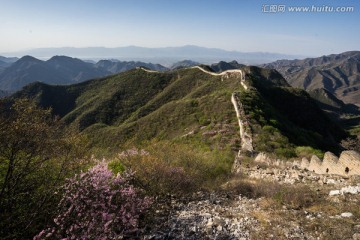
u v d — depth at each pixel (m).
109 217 5.80
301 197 8.48
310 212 7.57
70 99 129.00
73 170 6.95
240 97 50.22
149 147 13.79
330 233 6.25
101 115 100.69
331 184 9.77
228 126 39.69
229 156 21.83
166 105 68.06
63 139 6.29
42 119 5.84
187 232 6.66
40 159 5.95
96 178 6.51
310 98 75.19
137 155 10.75
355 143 46.56
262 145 24.78
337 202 7.98
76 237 5.38
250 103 47.16
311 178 10.84
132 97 109.75
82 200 6.01
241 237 6.37
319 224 6.71
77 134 6.83
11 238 5.33
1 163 5.97
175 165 12.36
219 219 7.27
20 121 5.35
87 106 109.94
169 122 58.44
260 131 32.06
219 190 10.63
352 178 9.70
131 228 6.54
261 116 39.97
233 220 7.33
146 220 7.23
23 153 5.71
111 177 7.52
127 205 6.60
